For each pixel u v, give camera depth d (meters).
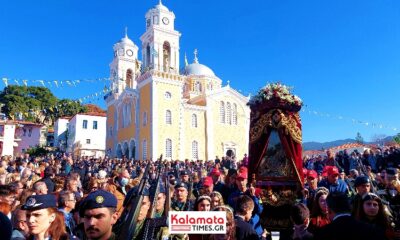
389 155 22.67
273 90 10.27
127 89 56.19
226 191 10.49
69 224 6.05
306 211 5.64
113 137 60.06
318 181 12.66
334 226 4.13
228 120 57.03
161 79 51.09
